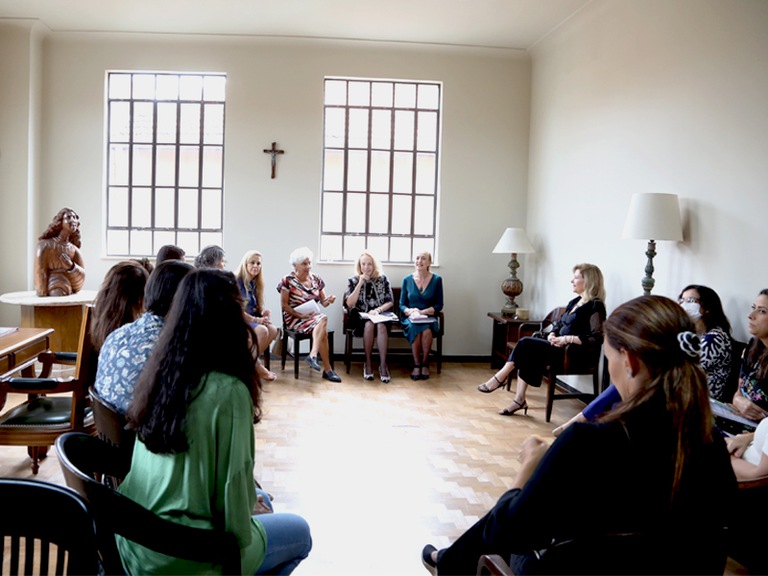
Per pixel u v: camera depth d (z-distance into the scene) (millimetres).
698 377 1263
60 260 5730
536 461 1561
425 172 6934
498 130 6875
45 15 5984
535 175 6711
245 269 5633
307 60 6633
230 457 1491
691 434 1239
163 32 6414
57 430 2949
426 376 6066
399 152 6898
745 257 3545
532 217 6773
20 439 2938
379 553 2697
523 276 6977
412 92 6867
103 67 6527
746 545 2588
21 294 5844
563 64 6027
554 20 5793
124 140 6699
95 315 2650
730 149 3678
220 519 1536
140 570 1539
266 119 6637
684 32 4121
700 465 1253
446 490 3381
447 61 6766
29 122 6281
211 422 1493
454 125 6824
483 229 6918
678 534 1234
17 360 3383
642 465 1241
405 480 3504
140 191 6750
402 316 6352
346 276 6793
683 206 4129
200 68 6570
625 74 4875
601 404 2455
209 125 6730
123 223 6758
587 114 5512
